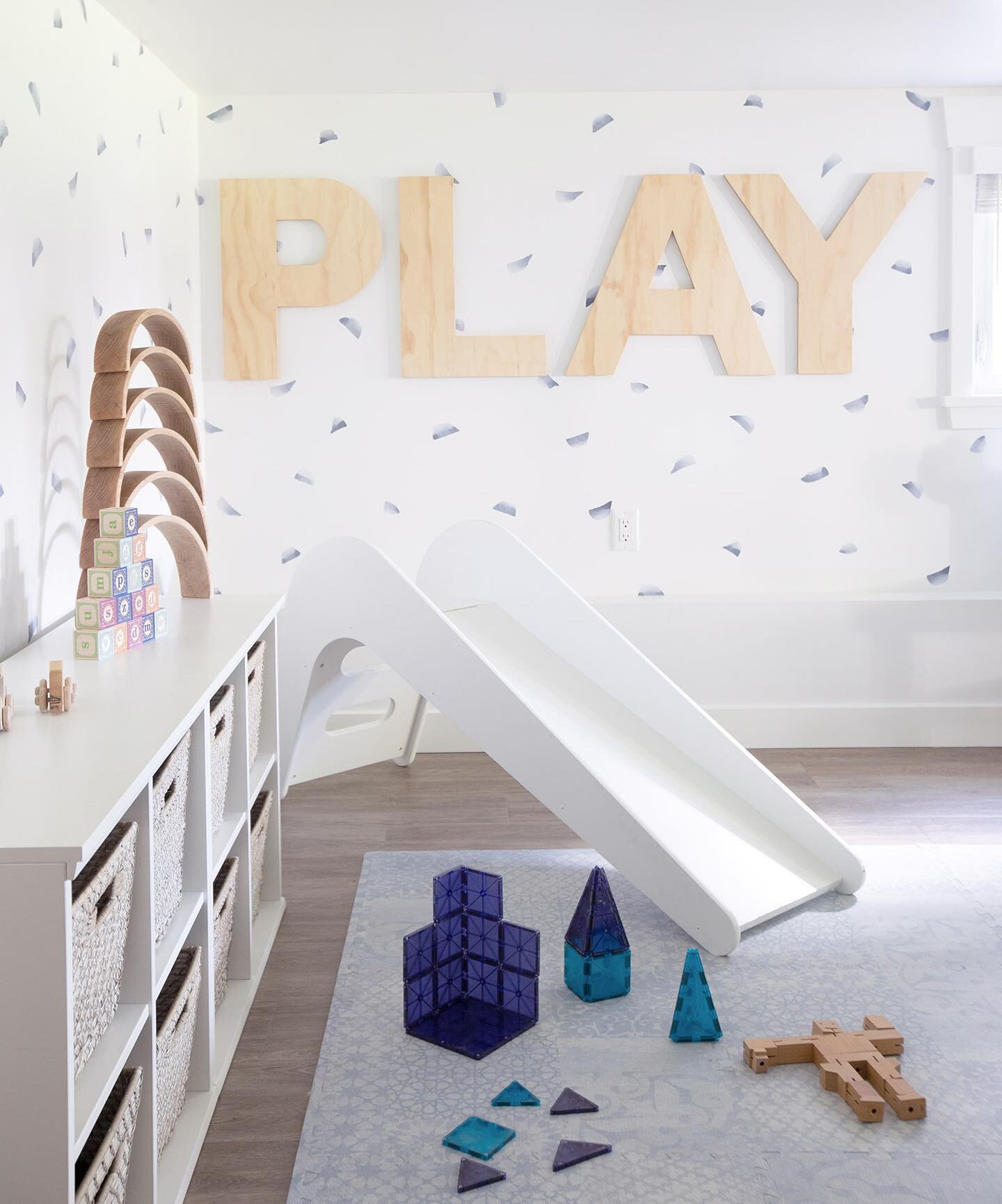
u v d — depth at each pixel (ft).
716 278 10.78
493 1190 4.87
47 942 3.45
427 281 10.70
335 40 9.04
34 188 6.82
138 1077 4.27
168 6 8.14
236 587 11.09
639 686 8.81
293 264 10.76
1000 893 7.86
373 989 6.59
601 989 6.50
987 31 9.05
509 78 10.16
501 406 10.96
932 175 10.78
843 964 6.89
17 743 4.45
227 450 10.93
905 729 11.13
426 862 8.46
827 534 11.20
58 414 7.22
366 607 7.79
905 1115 5.36
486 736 7.39
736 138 10.71
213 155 10.61
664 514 11.14
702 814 8.00
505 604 9.36
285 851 8.73
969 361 10.95
